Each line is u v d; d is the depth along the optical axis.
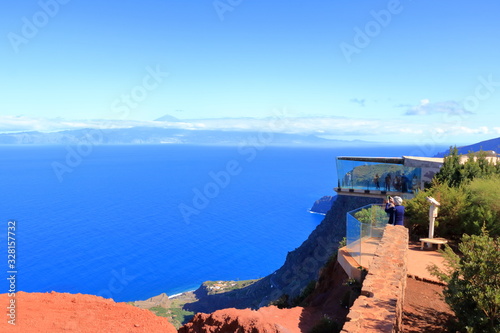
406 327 8.24
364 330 5.98
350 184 28.56
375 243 12.34
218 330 9.12
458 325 7.78
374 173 27.69
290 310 11.38
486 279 7.56
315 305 13.59
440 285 10.85
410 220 17.16
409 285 10.90
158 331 8.45
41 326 7.36
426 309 9.27
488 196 15.53
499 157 24.02
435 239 14.71
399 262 9.58
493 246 7.94
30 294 9.50
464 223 15.41
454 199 16.12
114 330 7.88
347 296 11.45
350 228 13.88
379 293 7.61
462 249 8.45
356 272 12.14
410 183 26.19
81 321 8.03
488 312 7.23
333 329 9.52
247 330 8.71
